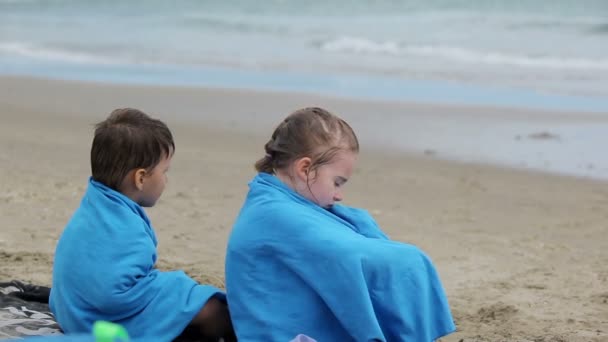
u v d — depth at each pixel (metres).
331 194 5.09
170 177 11.73
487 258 8.66
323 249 4.76
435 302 4.91
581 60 28.55
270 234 4.89
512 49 30.97
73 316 5.09
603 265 8.51
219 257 8.34
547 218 10.45
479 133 16.23
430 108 19.19
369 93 21.70
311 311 4.87
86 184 11.05
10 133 14.75
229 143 14.77
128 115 5.25
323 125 5.04
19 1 46.09
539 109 19.09
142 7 44.25
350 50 31.17
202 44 32.34
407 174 12.72
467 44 32.25
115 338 2.79
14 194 10.33
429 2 43.62
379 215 10.30
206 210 10.12
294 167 5.05
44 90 20.97
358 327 4.66
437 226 9.91
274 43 32.81
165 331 5.06
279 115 18.08
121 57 28.81
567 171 13.10
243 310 4.94
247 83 23.33
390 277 4.75
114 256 5.02
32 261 7.88
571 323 6.80
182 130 16.05
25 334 5.36
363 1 44.09
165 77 24.33
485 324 6.75
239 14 41.69
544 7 41.59
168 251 8.48
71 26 37.56
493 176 12.71
